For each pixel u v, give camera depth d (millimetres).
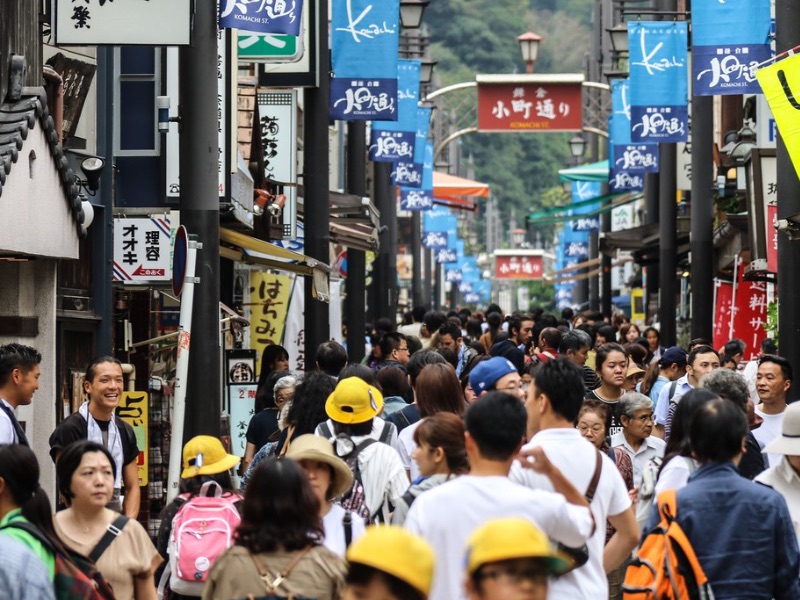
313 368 52938
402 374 29734
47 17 29469
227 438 40719
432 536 14836
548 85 96688
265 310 57219
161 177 43438
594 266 149750
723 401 16578
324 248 52125
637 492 22844
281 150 54031
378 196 88375
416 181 88125
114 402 25172
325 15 51781
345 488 18078
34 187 27234
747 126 55312
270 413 31391
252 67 53594
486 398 15320
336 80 53188
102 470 18219
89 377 25188
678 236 82688
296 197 59219
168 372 43938
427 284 168125
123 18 28453
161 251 41000
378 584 11070
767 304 52750
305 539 15203
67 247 29391
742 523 16125
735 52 44750
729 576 16031
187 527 19297
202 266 28781
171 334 40312
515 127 96812
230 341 54281
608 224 139375
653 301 103938
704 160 60750
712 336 61375
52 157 28359
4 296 29547
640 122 59281
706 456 16516
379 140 74125
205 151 28844
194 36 28828
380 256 88938
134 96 43562
